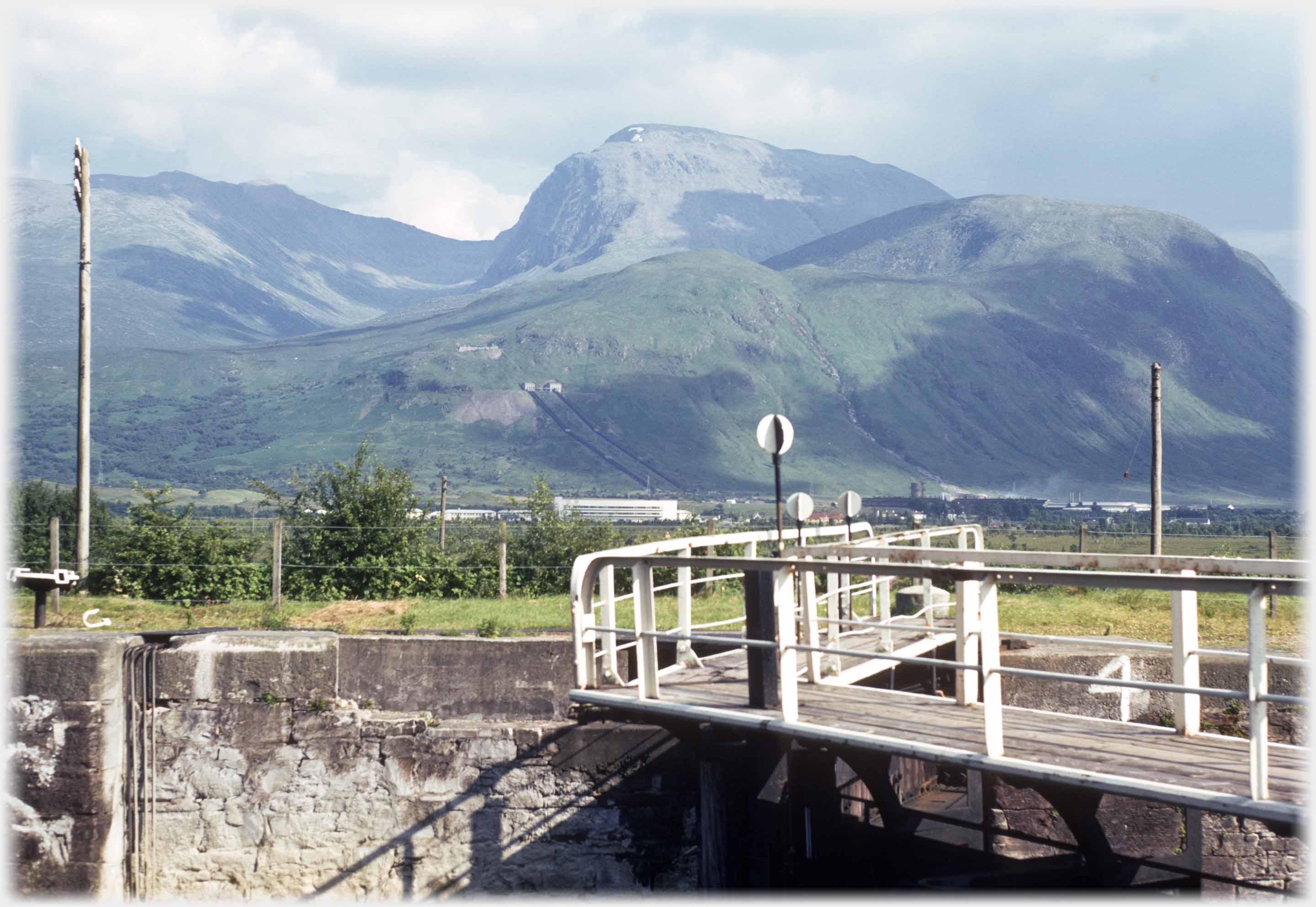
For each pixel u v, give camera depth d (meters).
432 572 25.75
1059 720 9.03
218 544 24.52
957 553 9.59
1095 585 7.23
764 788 9.55
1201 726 13.55
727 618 18.61
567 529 29.95
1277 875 13.17
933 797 14.49
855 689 10.29
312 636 12.89
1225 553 54.47
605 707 9.63
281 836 12.66
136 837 12.45
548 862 12.78
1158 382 26.62
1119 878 9.38
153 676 12.55
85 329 23.44
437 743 12.81
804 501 11.18
